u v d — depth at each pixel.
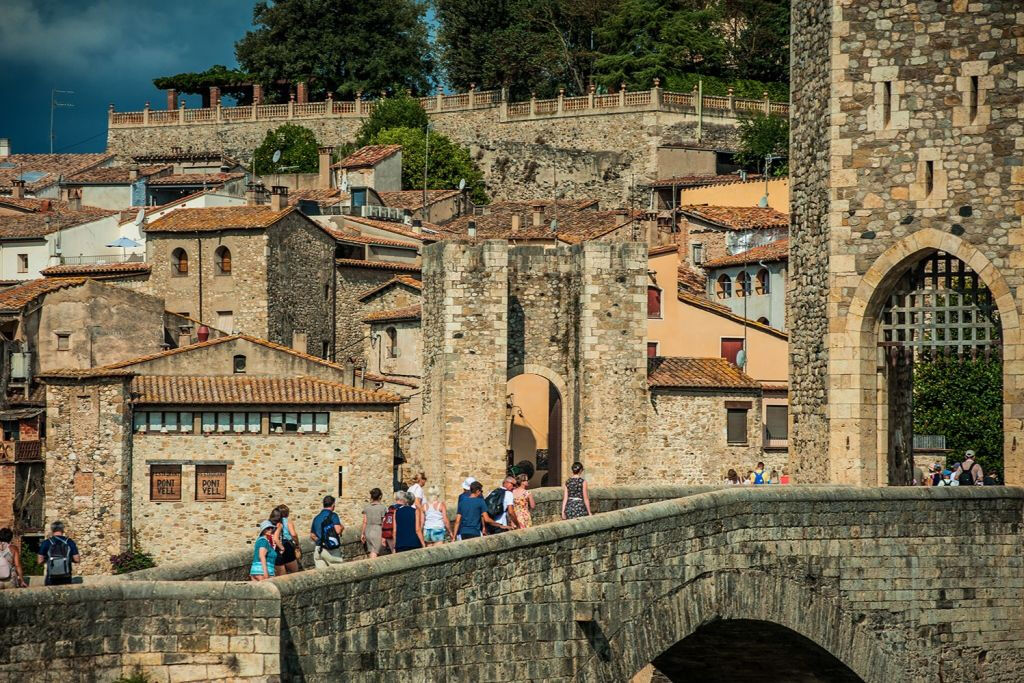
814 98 103.81
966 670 94.56
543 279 177.75
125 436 171.12
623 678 82.12
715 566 86.81
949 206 99.44
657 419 178.25
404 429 191.75
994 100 98.69
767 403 187.12
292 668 67.50
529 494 95.50
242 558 79.06
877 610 92.25
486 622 76.00
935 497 93.56
